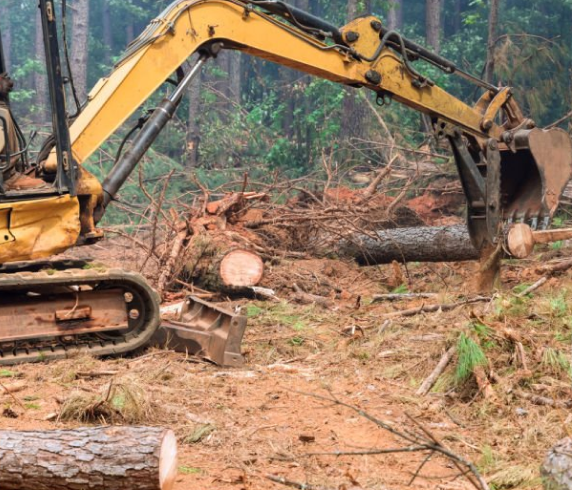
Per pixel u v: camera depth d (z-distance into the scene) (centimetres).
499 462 520
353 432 584
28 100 3141
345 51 1017
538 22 3103
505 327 726
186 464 513
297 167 2288
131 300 802
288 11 973
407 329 871
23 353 749
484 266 1120
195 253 1145
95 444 425
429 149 1891
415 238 1249
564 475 416
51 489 424
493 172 1134
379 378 723
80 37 2736
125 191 1897
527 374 659
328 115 2327
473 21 2650
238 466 512
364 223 1371
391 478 496
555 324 801
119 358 771
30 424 576
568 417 587
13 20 3788
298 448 548
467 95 3091
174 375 715
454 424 606
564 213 1531
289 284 1155
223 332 782
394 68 1059
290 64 996
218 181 2078
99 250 1516
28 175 840
